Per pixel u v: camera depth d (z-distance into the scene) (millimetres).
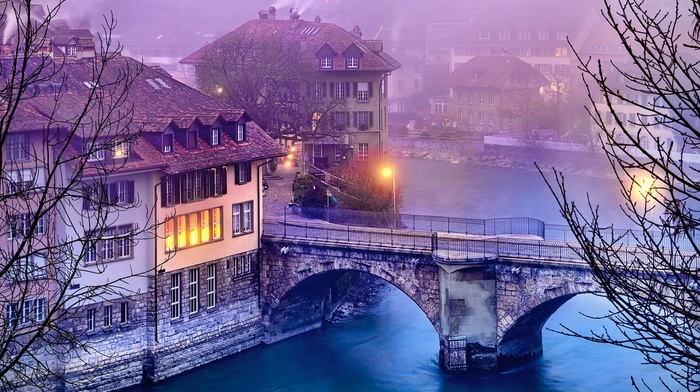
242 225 80125
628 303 19641
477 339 74688
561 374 73812
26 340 63719
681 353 19297
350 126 123312
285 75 108812
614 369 74188
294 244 80688
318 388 72938
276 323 82250
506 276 73938
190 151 75312
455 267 73875
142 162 70562
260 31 133500
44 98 70062
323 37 126562
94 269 68562
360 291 93250
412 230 81812
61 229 66062
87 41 87562
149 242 72188
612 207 126062
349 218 86188
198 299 76438
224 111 79625
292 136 117000
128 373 71750
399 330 84438
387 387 72875
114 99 75938
